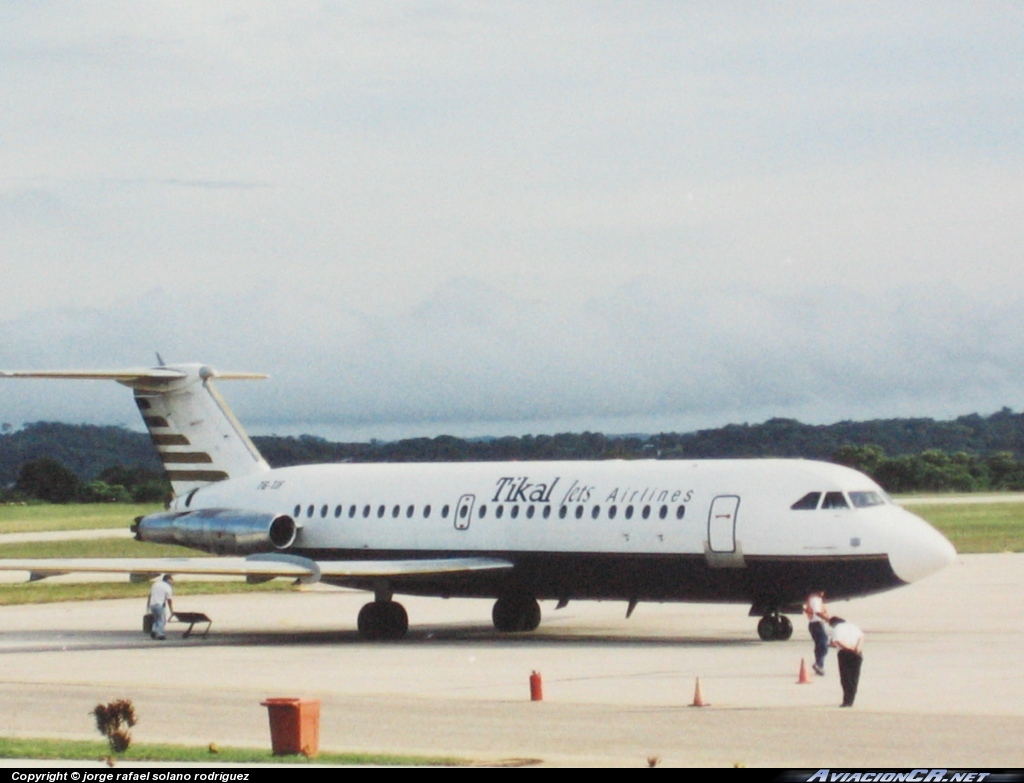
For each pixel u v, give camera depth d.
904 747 73.88
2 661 125.81
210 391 165.62
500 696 98.06
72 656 129.50
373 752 75.19
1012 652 117.81
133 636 150.12
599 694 97.81
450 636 145.38
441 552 145.75
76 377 157.12
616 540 134.12
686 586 131.88
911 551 124.12
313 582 141.12
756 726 81.31
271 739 76.56
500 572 140.62
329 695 98.81
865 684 99.75
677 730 80.62
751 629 145.50
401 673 112.94
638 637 139.88
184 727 85.31
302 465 163.38
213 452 165.88
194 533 158.50
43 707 95.56
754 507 128.00
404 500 150.25
